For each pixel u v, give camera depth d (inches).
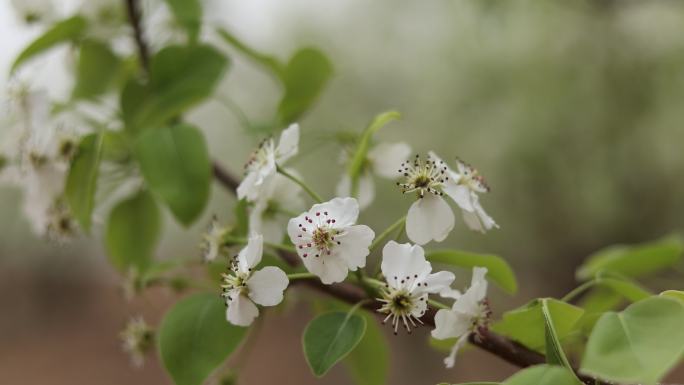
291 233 18.8
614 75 54.1
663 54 52.8
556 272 62.6
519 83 55.3
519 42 54.1
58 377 86.4
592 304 21.9
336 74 25.3
